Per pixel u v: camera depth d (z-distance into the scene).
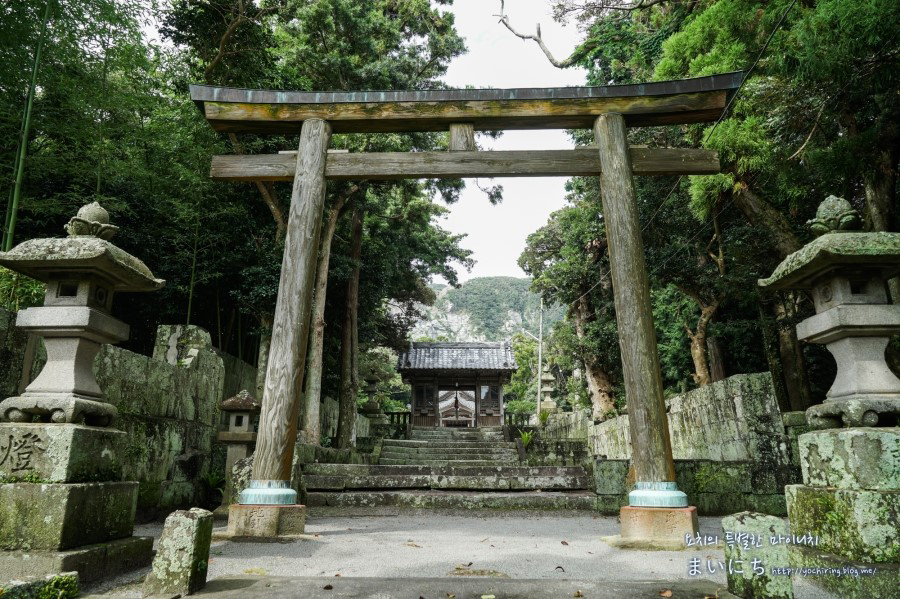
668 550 4.91
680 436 11.67
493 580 3.46
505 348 26.67
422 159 6.57
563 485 9.77
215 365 9.85
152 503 7.29
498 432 19.73
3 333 5.14
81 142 10.50
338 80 14.73
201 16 11.51
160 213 12.35
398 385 38.72
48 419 3.75
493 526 6.71
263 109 6.66
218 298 13.98
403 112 6.60
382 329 25.70
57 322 3.85
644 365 5.75
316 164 6.46
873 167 7.28
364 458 14.57
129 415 6.97
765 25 7.82
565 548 5.04
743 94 8.52
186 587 3.12
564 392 32.75
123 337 4.25
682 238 13.41
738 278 12.05
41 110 9.35
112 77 11.62
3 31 7.74
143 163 12.07
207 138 12.05
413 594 3.14
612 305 18.44
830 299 3.78
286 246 6.27
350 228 18.78
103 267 3.92
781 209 11.05
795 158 8.23
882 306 3.56
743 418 8.43
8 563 3.27
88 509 3.62
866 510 3.07
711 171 6.54
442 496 8.77
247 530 5.39
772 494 7.76
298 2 14.26
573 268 19.20
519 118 6.61
